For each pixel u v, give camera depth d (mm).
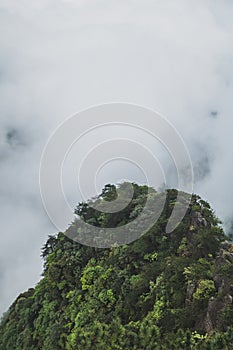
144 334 22250
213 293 25062
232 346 20172
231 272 25000
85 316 32562
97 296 33250
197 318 24875
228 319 22625
